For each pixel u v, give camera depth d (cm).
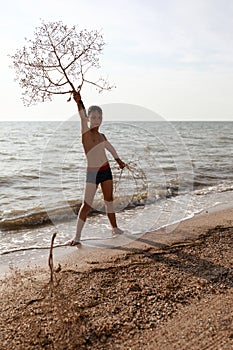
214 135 3878
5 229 600
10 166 1426
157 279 385
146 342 277
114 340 280
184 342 275
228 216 653
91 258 450
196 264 428
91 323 300
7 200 826
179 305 331
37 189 969
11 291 361
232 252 469
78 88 454
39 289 363
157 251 470
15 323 301
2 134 3903
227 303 333
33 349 269
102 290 358
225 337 279
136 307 327
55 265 432
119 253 465
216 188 945
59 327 294
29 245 520
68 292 352
